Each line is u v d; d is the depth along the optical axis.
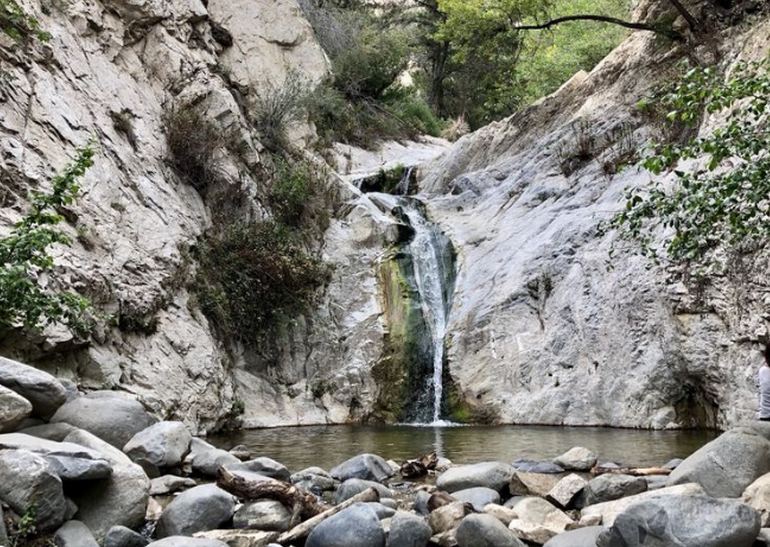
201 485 5.00
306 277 13.05
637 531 3.82
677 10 15.35
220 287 11.88
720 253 9.70
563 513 4.88
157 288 10.21
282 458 7.75
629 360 10.56
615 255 11.38
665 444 8.37
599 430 9.96
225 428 10.58
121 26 13.39
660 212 6.17
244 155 14.13
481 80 32.00
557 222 13.21
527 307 12.27
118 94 12.23
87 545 4.00
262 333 12.23
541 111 18.06
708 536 3.68
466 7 16.78
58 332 7.91
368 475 6.18
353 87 23.56
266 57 17.36
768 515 4.27
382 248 14.58
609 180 13.38
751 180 5.32
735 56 12.97
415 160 21.14
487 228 14.91
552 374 11.30
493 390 11.68
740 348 9.38
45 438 4.84
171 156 12.74
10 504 3.94
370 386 12.51
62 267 8.51
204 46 15.40
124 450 5.46
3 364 5.04
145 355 9.59
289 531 4.55
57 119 10.33
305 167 15.44
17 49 10.30
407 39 26.66
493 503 5.00
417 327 13.31
